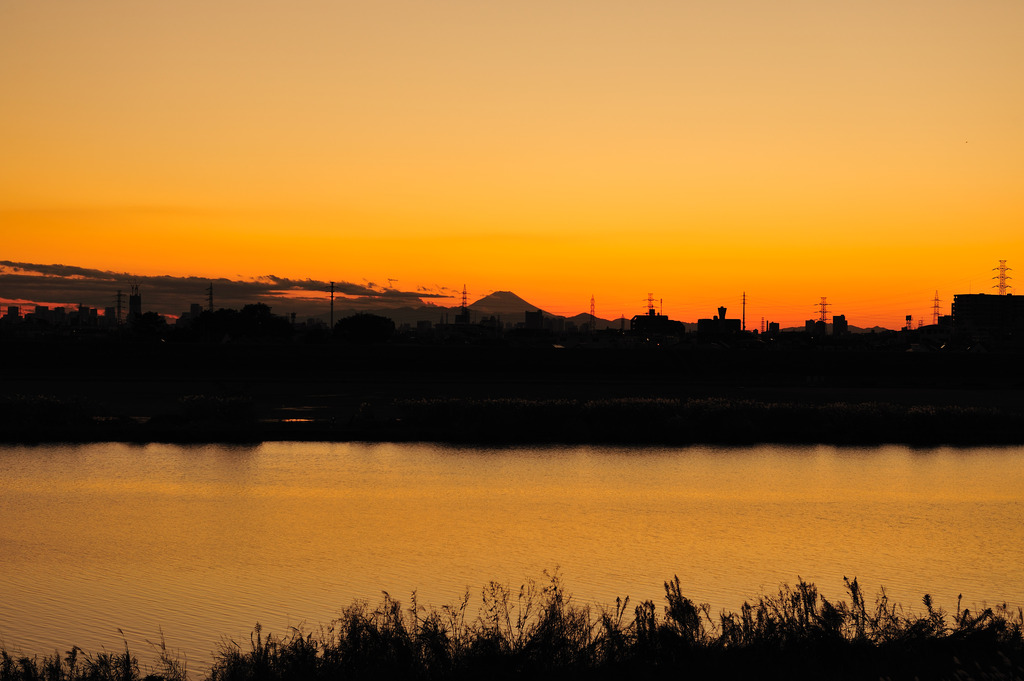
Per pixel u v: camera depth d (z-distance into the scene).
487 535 26.02
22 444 42.28
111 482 33.69
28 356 93.88
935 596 19.95
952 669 12.48
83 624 17.73
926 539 25.86
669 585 14.29
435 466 37.94
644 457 40.91
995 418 49.25
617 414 48.34
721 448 43.88
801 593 14.17
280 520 27.80
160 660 15.38
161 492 31.97
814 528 27.14
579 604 18.97
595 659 12.90
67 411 47.44
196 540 25.08
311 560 23.02
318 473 36.03
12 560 22.86
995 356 103.44
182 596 19.66
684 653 12.80
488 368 100.06
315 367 97.50
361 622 13.42
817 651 13.08
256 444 43.28
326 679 12.41
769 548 24.64
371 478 35.03
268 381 83.25
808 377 95.69
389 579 21.23
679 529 26.91
